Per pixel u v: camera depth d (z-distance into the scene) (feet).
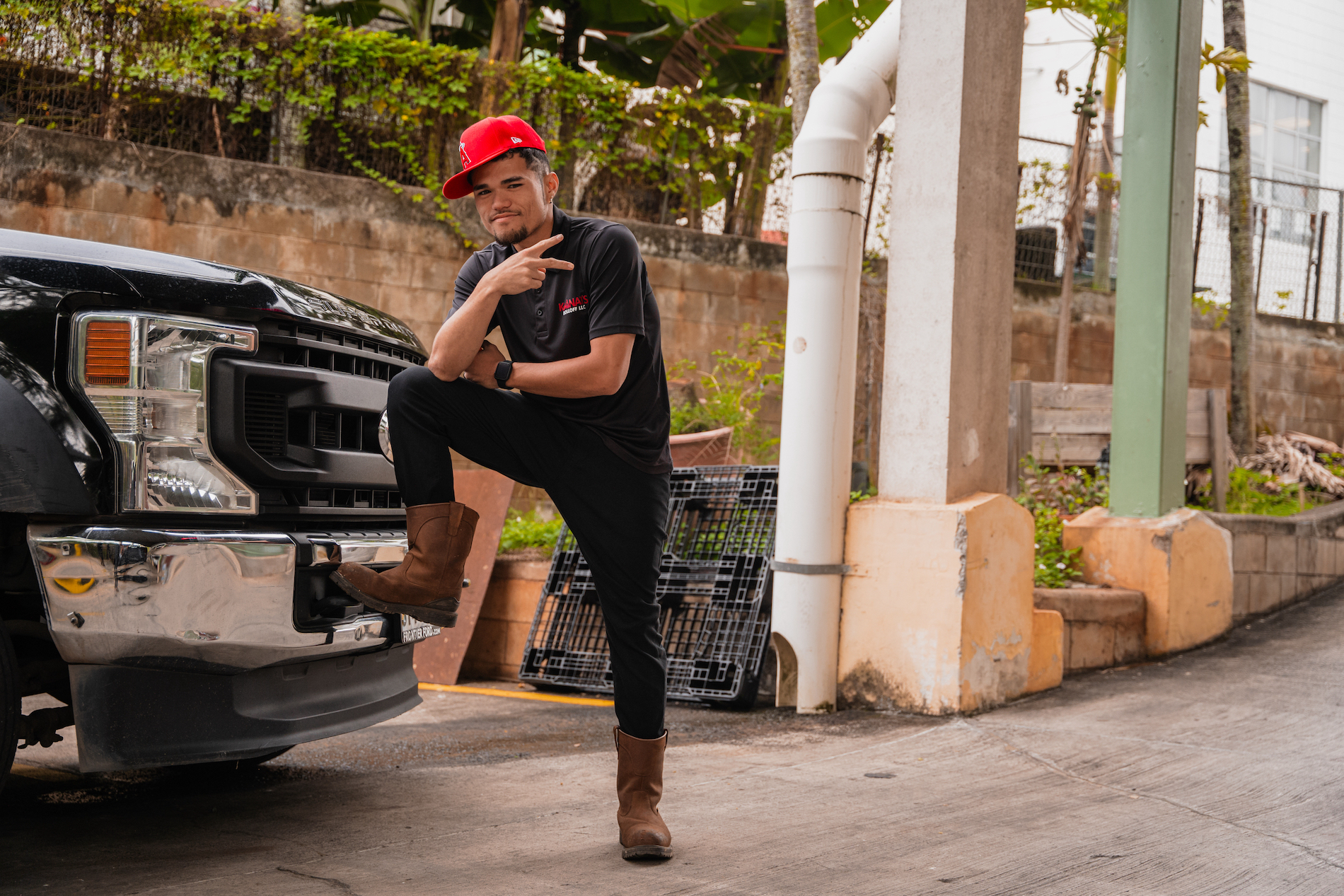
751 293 29.58
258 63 26.37
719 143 29.94
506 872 7.95
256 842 8.80
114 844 8.75
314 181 25.81
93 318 7.98
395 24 37.68
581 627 18.52
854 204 15.26
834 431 15.07
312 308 9.53
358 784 11.05
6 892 7.43
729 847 8.64
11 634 8.79
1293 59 49.98
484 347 7.68
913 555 14.44
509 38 29.01
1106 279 34.37
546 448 8.00
